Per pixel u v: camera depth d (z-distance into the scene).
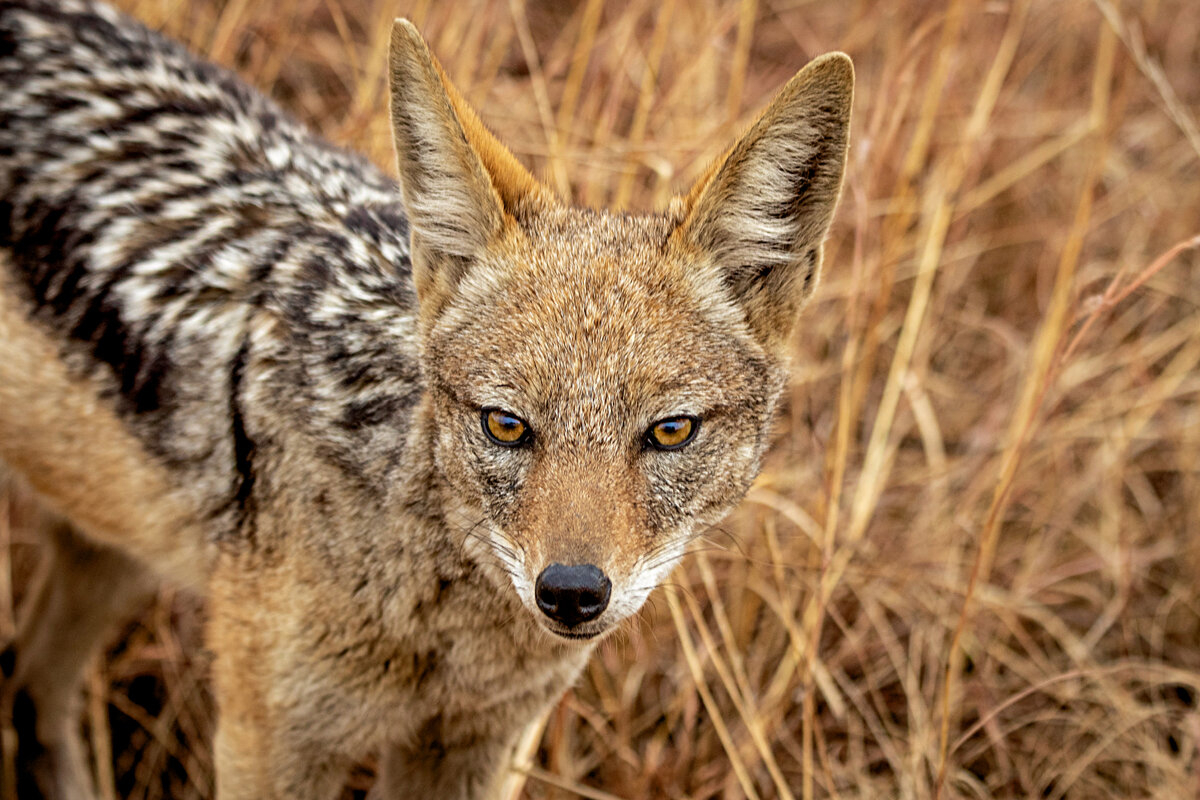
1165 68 12.79
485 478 5.29
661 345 5.20
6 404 6.92
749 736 8.34
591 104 9.69
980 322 11.05
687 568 8.91
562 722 7.85
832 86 5.31
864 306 9.60
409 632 5.73
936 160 10.85
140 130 6.90
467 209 5.48
